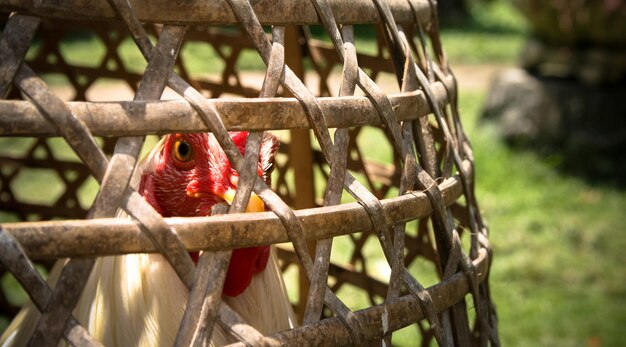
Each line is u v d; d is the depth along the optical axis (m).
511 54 12.55
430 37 1.91
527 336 4.03
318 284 1.32
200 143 1.63
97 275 1.62
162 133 1.20
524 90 6.93
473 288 1.59
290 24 1.35
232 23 1.28
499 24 15.51
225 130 1.24
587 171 6.44
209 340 1.21
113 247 1.15
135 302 1.59
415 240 2.23
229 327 1.24
